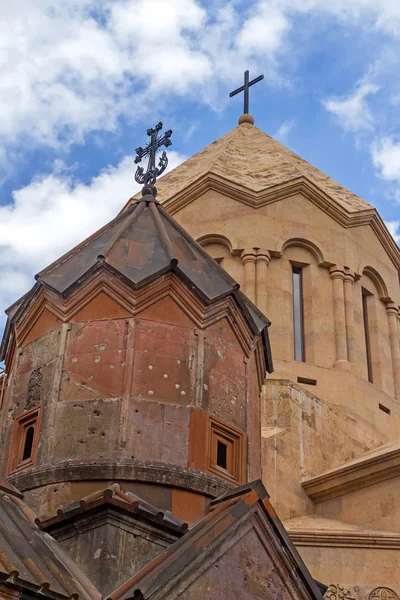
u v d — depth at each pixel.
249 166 28.92
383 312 27.33
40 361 14.53
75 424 13.55
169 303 14.61
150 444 13.33
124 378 13.79
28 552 11.71
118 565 11.79
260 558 12.25
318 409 23.22
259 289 25.38
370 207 27.94
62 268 15.41
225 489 13.46
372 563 18.59
